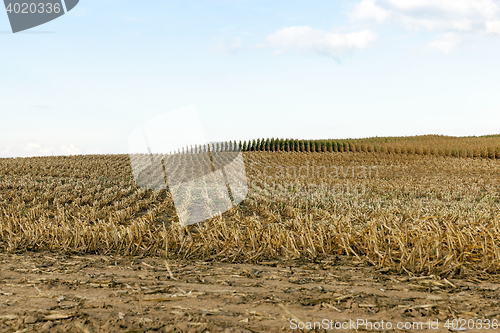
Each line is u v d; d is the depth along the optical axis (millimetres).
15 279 5191
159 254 6672
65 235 7625
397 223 8078
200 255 6609
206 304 3975
